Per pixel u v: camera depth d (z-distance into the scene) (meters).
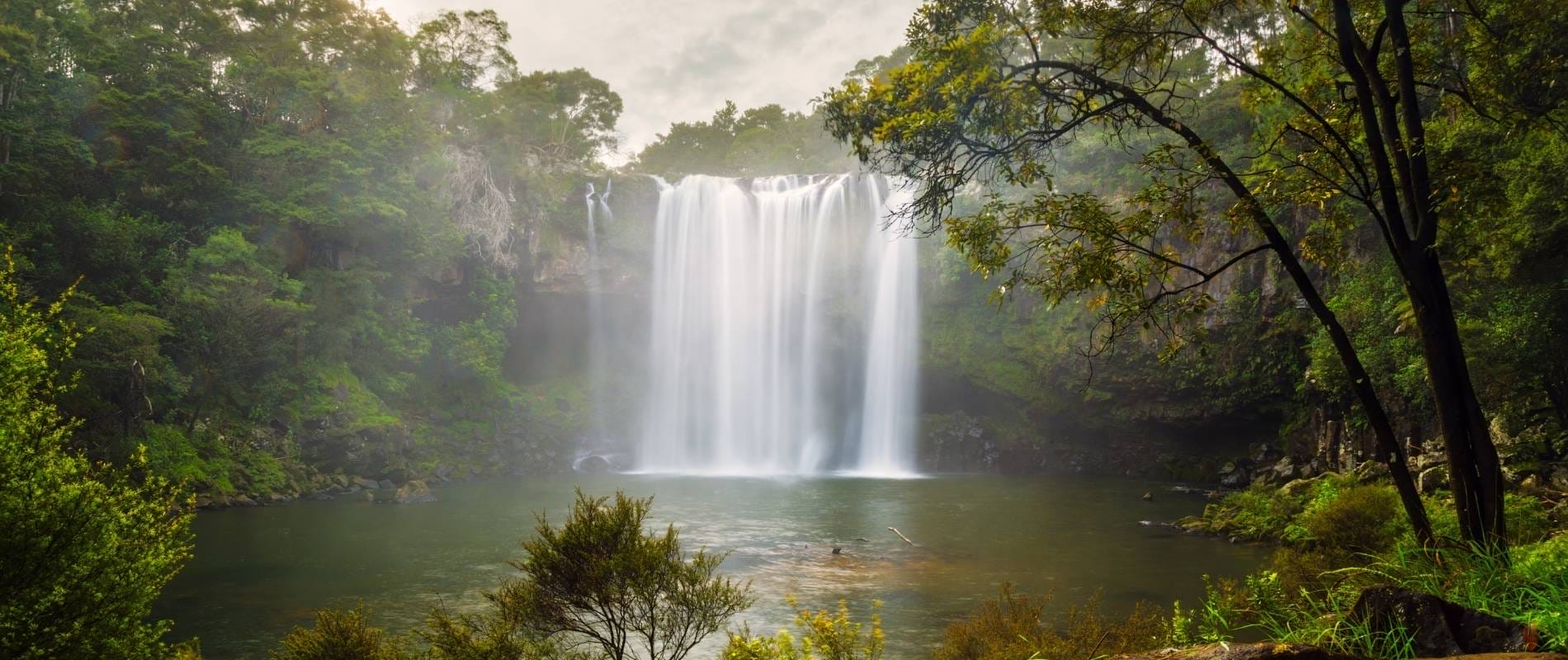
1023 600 10.95
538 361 60.19
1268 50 9.69
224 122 42.94
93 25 45.44
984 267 8.73
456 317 54.69
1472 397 7.38
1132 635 9.27
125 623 8.30
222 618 15.65
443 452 46.78
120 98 39.56
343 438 39.56
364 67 52.59
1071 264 8.42
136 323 31.64
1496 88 9.74
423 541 24.23
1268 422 45.69
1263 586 6.97
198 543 23.83
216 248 37.75
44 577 7.79
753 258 58.59
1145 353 46.56
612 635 8.84
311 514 30.25
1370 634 4.54
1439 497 19.44
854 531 26.38
